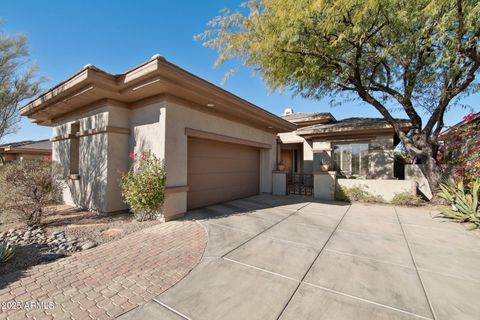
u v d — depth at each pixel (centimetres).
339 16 604
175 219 621
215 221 603
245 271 333
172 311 243
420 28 638
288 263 359
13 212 540
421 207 799
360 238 479
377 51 777
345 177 1242
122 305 253
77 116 804
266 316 235
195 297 268
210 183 816
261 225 570
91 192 720
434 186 822
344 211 741
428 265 354
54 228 535
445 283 301
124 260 369
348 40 686
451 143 909
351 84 935
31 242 440
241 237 480
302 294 274
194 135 691
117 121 683
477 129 843
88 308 248
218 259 373
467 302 259
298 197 1026
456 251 411
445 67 740
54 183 605
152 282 302
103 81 568
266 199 967
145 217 604
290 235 495
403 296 271
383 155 1113
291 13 583
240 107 796
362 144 1206
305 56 737
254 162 1093
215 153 837
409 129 1020
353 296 270
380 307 249
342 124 1282
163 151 600
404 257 384
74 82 591
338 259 374
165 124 602
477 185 605
